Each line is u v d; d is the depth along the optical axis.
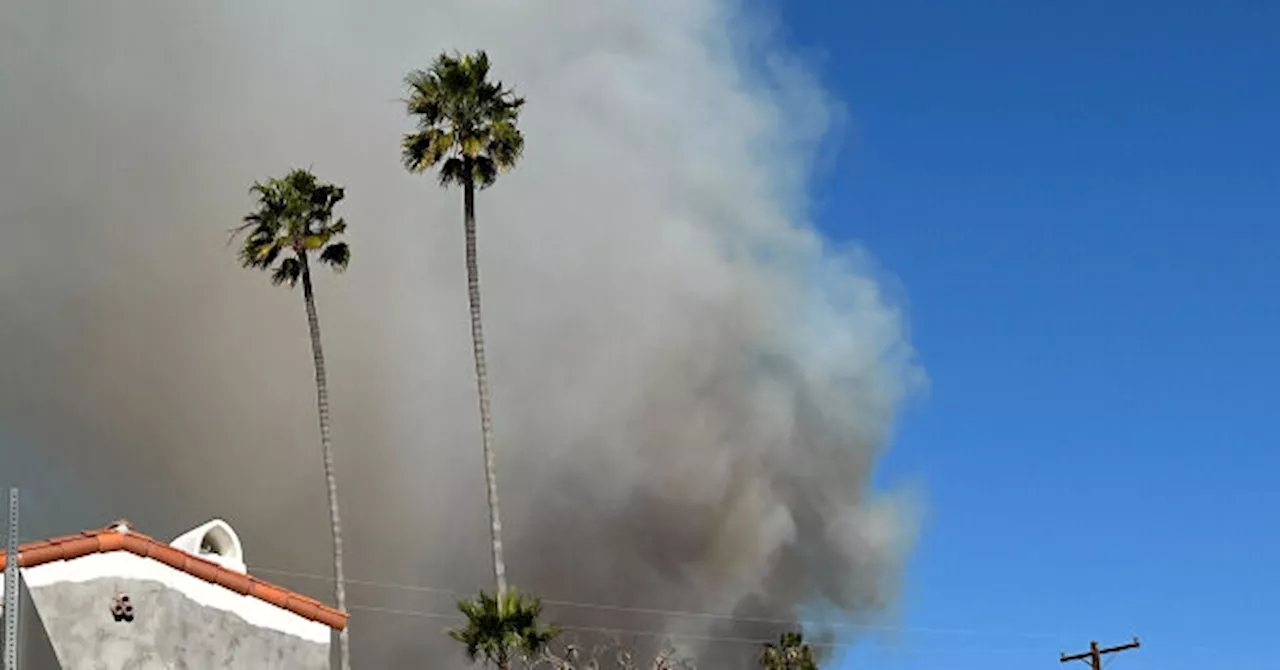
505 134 58.03
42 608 24.14
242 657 26.42
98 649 24.53
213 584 26.30
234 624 26.45
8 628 20.62
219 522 28.81
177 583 25.70
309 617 27.58
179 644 25.47
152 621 25.09
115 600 24.78
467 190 58.16
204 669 25.78
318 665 27.52
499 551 54.06
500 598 50.38
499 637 49.75
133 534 25.45
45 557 24.30
